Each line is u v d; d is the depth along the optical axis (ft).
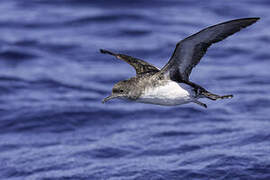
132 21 82.84
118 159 44.80
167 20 83.41
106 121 53.26
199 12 86.89
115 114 54.65
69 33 78.48
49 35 77.41
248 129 49.44
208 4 90.33
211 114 54.29
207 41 31.45
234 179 39.65
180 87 33.09
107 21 82.58
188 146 46.52
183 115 54.29
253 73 64.69
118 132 50.67
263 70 65.67
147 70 35.96
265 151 43.80
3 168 43.78
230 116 53.57
